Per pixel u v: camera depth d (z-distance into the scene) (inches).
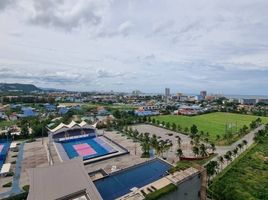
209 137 4933.6
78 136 4611.2
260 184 2556.6
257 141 4456.2
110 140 4498.0
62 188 1492.4
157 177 2027.6
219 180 2628.0
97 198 1440.7
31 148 3976.4
